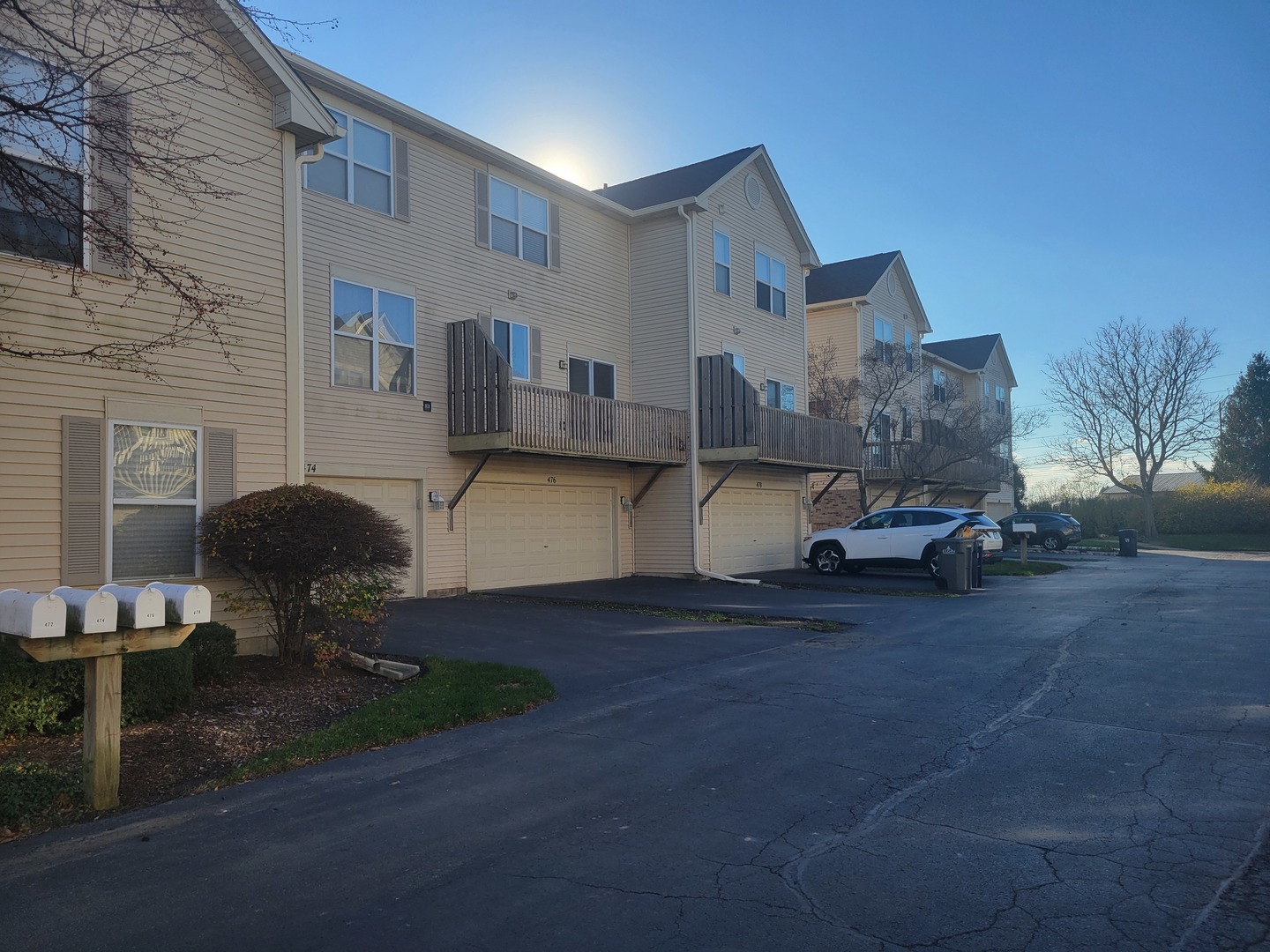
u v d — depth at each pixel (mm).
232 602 10133
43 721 7293
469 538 17766
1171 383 46719
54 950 4035
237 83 10656
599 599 16953
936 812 5711
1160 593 18391
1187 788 6078
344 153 15711
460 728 7949
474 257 18031
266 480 10703
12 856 5148
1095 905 4367
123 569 9422
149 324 9680
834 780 6379
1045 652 11359
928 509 22406
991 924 4199
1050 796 5973
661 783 6367
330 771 6734
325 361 15156
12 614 5551
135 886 4715
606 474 21406
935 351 44125
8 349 8133
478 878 4766
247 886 4695
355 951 4000
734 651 11648
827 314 31922
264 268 10812
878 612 15578
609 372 21594
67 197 7172
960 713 8297
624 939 4086
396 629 12867
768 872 4812
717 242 22969
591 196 20656
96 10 7660
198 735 7488
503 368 16500
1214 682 9336
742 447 20938
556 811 5809
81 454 9109
